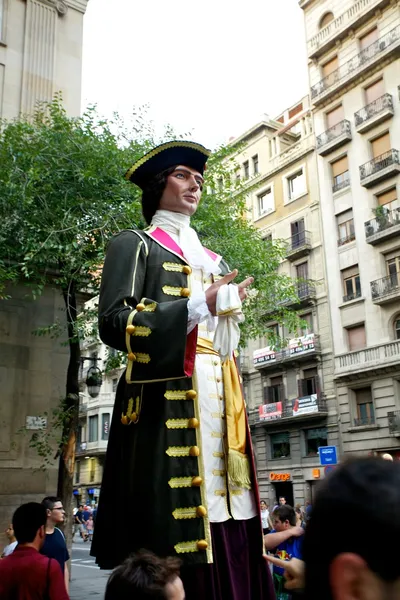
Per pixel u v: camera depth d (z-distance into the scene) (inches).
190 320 91.0
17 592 158.4
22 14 615.5
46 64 613.6
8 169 440.8
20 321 524.4
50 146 460.1
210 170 540.7
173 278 104.0
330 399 1205.1
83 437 1927.9
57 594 160.2
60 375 534.0
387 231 1118.4
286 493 1285.7
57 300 545.0
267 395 1347.2
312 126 1347.2
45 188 442.3
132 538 90.4
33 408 513.7
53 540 239.1
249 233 569.0
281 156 1414.9
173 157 116.9
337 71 1295.5
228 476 97.3
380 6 1206.9
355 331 1184.8
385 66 1195.9
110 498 99.7
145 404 95.3
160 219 115.5
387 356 1103.0
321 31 1338.6
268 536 104.1
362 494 29.6
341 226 1244.5
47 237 435.5
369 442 1122.7
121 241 105.4
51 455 512.7
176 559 85.7
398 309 1104.8
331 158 1280.8
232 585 92.8
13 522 171.9
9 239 458.3
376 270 1148.5
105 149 466.0
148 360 89.0
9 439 499.2
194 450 92.0
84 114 497.7
